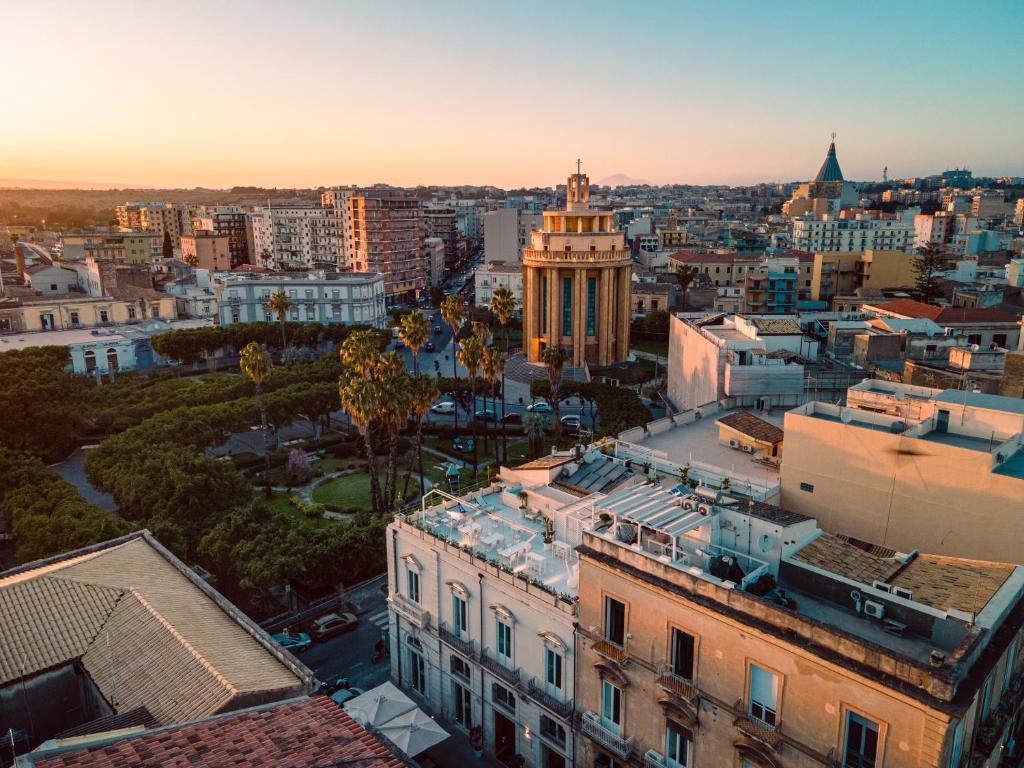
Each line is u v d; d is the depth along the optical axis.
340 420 105.75
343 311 161.88
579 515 40.91
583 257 133.62
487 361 83.00
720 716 29.27
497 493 50.25
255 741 26.20
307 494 79.75
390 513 66.31
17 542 55.22
